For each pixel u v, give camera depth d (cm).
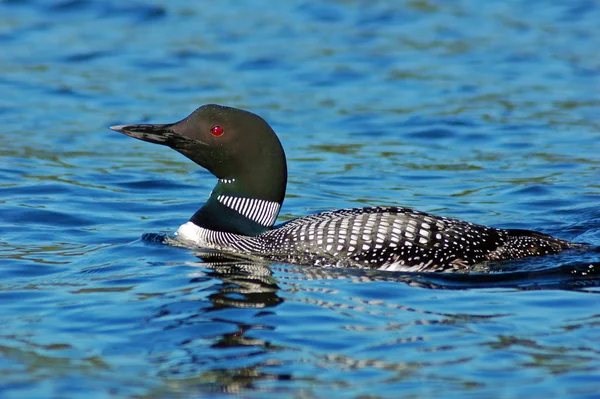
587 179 1504
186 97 2000
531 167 1581
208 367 792
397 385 759
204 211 1171
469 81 2114
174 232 1227
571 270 1027
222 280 1004
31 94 2000
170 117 1852
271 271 1037
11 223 1253
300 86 2091
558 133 1775
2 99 1959
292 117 1880
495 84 2094
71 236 1206
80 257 1105
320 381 768
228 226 1149
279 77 2152
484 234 1069
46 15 2570
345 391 750
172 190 1465
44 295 965
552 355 811
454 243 1052
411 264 1041
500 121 1852
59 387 756
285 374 779
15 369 788
